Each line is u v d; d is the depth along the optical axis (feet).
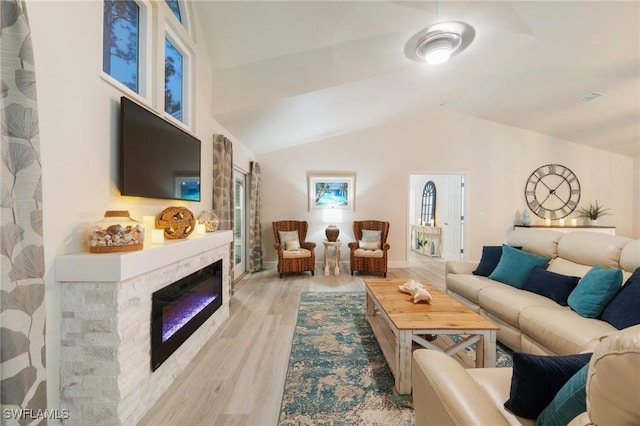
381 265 15.62
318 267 18.07
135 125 5.96
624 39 8.95
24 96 3.50
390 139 18.26
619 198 18.33
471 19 8.43
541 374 2.81
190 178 8.59
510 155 18.33
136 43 6.98
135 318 4.90
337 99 11.87
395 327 5.70
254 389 5.69
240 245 16.03
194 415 4.99
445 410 2.67
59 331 4.40
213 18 9.34
